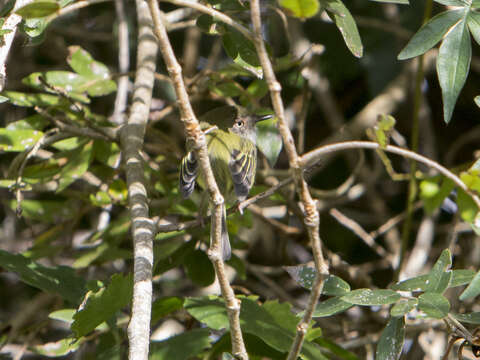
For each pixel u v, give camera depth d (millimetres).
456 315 5094
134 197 5980
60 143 7477
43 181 7414
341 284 5027
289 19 10562
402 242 8742
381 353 4945
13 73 10883
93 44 11688
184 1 4207
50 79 7699
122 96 9547
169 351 5719
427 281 4906
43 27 5633
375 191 11062
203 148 4281
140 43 7973
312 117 11789
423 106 11180
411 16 11055
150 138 10734
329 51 11297
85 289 6676
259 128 7359
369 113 10789
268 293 9875
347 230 11375
